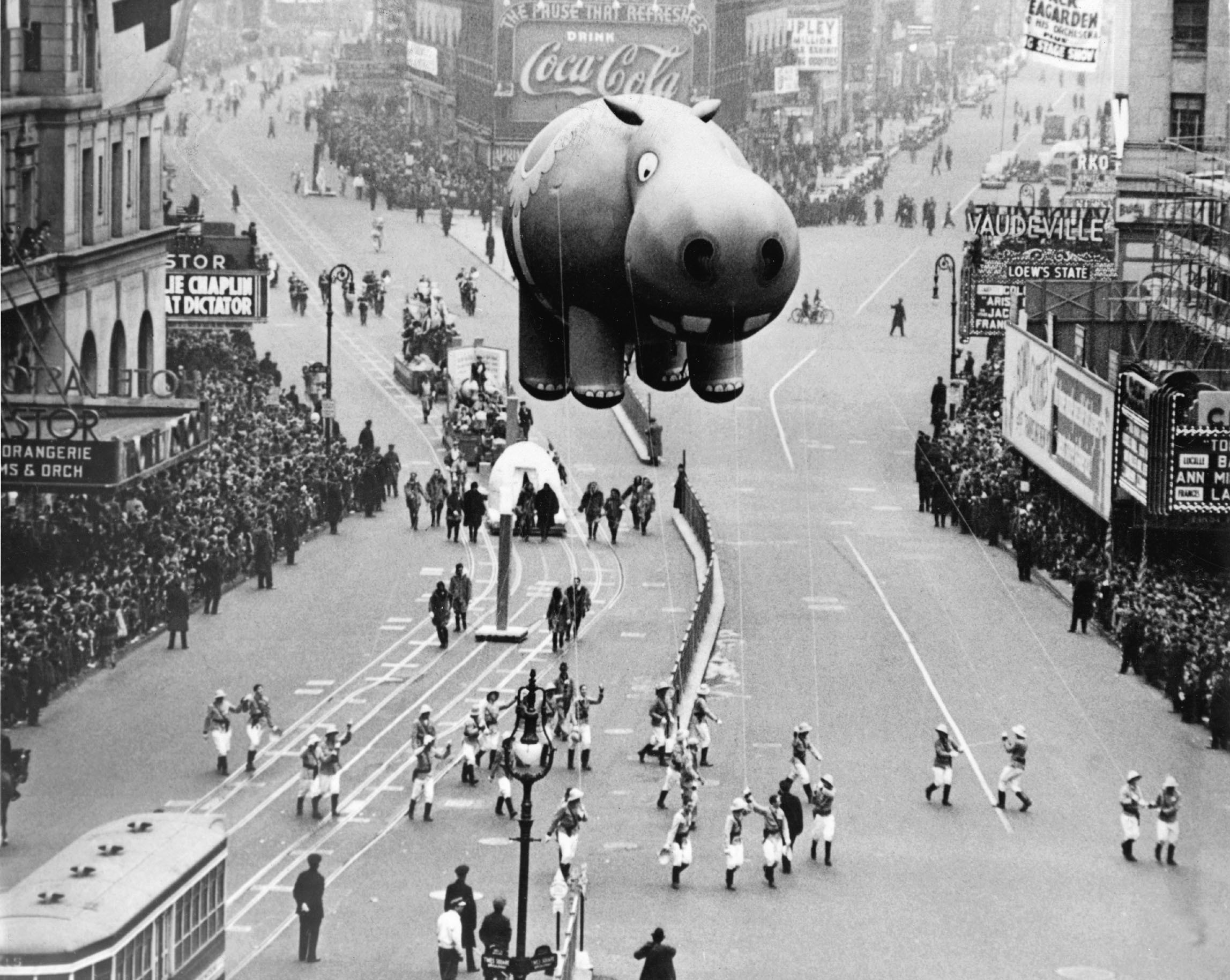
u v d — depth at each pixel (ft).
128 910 123.85
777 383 446.19
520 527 326.24
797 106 636.07
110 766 196.54
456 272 505.66
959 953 174.70
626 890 186.80
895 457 388.37
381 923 174.50
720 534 331.36
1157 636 254.68
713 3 537.65
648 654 264.31
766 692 249.96
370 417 393.91
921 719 240.94
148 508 265.13
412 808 200.95
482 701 237.86
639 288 100.48
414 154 569.23
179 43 253.24
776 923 180.34
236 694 229.04
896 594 296.92
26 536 235.40
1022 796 211.00
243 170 556.92
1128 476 274.77
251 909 176.86
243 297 344.08
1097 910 183.73
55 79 265.54
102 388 277.44
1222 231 318.45
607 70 532.73
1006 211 426.10
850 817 208.95
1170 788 196.75
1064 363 304.50
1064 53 414.41
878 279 556.92
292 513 302.45
